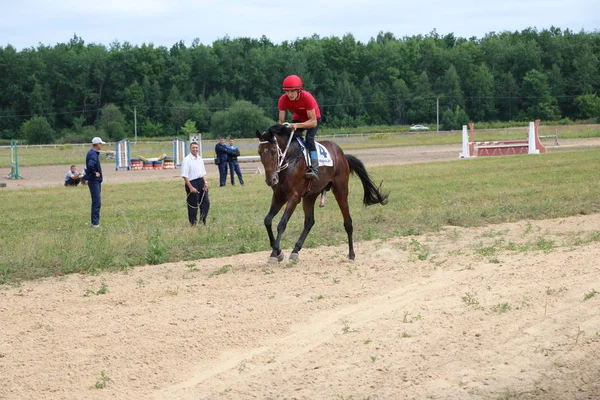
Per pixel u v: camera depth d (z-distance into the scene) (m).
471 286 8.67
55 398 5.74
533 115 128.75
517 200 18.11
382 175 27.50
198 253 11.95
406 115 128.62
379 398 5.50
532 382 5.71
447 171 28.72
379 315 7.66
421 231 13.84
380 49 136.00
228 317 7.79
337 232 13.95
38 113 117.44
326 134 105.25
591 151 40.66
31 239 13.09
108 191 24.81
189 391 5.82
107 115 113.69
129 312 8.14
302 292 8.90
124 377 6.16
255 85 129.62
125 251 11.95
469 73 135.38
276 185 10.56
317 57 132.00
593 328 6.79
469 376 5.84
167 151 70.06
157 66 126.75
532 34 150.50
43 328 7.60
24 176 37.22
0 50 117.75
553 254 10.53
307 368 6.17
